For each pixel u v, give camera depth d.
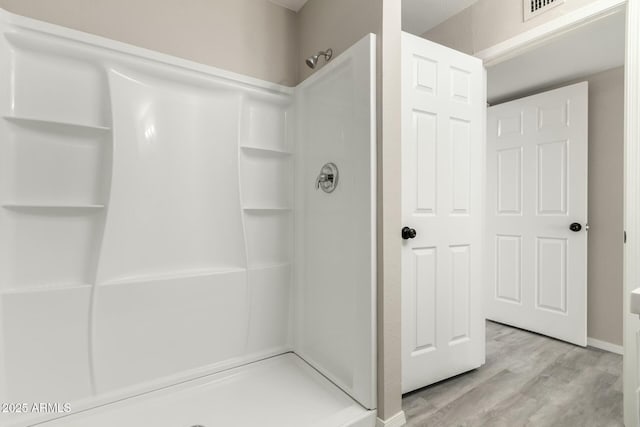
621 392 1.78
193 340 1.70
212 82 1.77
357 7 1.63
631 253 1.44
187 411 1.49
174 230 1.69
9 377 1.29
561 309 2.55
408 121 1.75
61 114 1.42
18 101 1.34
